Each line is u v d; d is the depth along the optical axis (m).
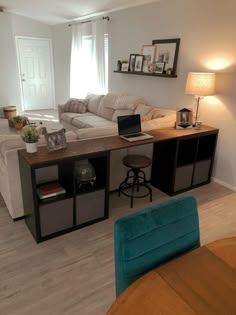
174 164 3.03
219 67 3.28
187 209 1.18
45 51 7.31
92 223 2.60
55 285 1.89
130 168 3.07
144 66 4.41
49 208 2.26
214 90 3.26
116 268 1.08
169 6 3.79
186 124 3.25
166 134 2.97
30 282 1.91
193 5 3.45
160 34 4.05
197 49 3.52
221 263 1.05
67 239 2.38
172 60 3.90
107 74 5.50
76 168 2.48
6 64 6.30
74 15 5.62
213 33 3.27
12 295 1.80
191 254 1.10
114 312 0.83
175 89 3.98
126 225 1.03
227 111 3.29
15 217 2.57
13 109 6.31
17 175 2.41
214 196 3.21
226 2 3.04
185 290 0.91
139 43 4.47
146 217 1.09
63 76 7.12
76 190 2.44
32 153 2.23
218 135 3.44
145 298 0.88
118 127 2.80
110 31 5.09
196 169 3.32
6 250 2.22
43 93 7.64
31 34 6.93
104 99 5.04
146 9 4.19
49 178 2.48
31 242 2.32
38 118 6.66
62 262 2.11
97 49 5.38
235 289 0.92
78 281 1.93
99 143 2.57
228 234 2.49
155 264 1.10
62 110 5.54
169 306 0.85
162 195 3.20
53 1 4.92
